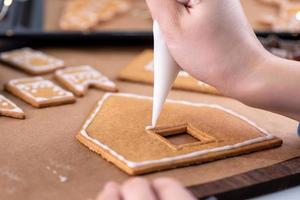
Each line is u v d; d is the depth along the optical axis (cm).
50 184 54
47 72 76
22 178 54
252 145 59
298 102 57
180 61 58
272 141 60
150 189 49
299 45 80
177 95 70
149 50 83
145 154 57
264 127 64
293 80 57
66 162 57
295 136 62
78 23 88
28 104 67
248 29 58
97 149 58
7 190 53
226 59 57
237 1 58
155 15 57
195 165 57
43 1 97
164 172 56
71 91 70
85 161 57
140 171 55
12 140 60
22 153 58
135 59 79
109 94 68
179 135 62
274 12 97
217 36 56
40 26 87
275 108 58
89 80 72
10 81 70
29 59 78
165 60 58
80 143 59
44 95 67
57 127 62
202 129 62
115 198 48
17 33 83
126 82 74
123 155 57
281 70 57
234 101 69
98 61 80
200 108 66
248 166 57
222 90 58
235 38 57
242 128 62
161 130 61
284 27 89
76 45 85
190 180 55
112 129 61
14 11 91
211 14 56
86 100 68
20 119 63
